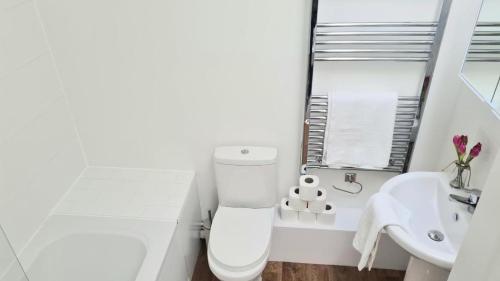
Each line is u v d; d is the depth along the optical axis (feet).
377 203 5.36
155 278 5.33
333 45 6.00
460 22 5.58
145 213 6.53
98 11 6.10
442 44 5.80
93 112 7.11
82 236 6.26
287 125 6.87
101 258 6.38
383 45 5.91
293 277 7.52
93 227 6.29
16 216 5.82
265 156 6.77
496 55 4.71
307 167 7.18
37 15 6.17
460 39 5.72
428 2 5.56
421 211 5.88
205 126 7.06
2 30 5.42
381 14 5.73
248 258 6.08
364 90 6.40
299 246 7.56
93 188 7.16
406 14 5.69
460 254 2.83
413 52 5.86
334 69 6.26
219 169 6.95
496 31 4.72
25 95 5.92
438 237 5.49
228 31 6.07
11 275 4.74
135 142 7.39
